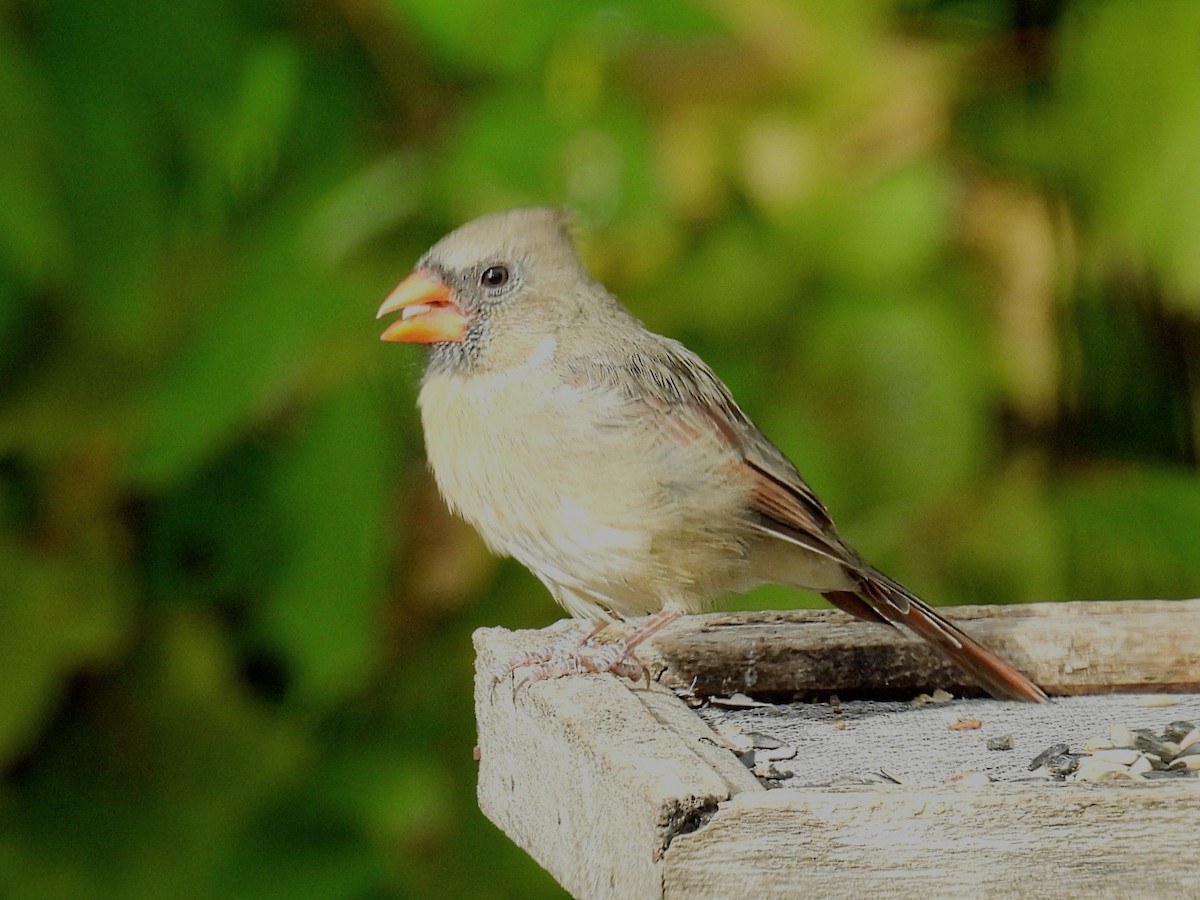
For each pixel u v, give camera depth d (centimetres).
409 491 1053
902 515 1067
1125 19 1101
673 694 742
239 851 1062
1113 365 1158
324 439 1002
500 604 1062
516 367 833
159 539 1072
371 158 1009
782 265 1052
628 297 1038
